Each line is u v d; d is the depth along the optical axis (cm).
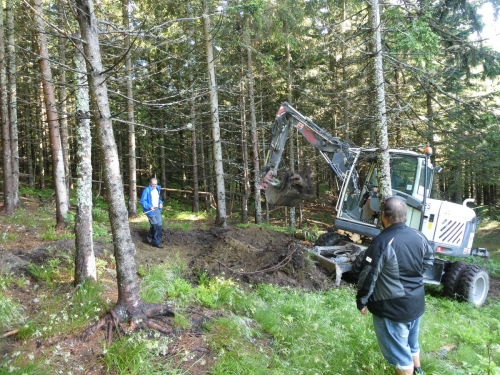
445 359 452
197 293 522
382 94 708
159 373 336
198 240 974
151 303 439
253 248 799
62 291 492
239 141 2002
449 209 789
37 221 1034
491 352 477
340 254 827
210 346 388
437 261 776
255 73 1574
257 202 1445
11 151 1201
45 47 873
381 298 335
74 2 409
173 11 1130
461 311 705
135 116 1520
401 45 702
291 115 893
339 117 1872
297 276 695
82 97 517
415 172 797
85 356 359
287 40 1250
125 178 2416
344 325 483
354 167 846
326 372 372
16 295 471
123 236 409
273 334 442
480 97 1003
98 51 399
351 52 1355
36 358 346
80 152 514
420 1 853
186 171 2419
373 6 699
